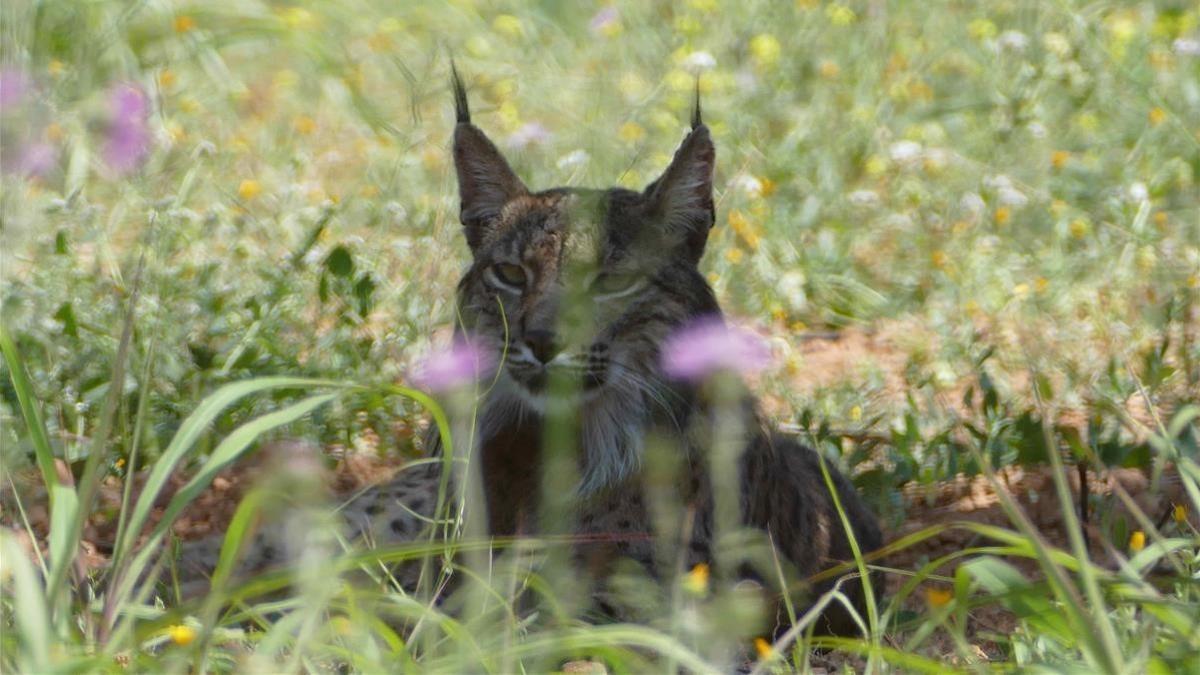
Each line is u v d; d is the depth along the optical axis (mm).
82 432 10812
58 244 12117
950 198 16062
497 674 5781
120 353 6105
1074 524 5570
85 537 10219
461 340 9031
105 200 14578
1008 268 14617
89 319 11820
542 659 6020
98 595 7809
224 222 13805
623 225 8711
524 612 8195
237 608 7840
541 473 8500
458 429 8523
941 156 16484
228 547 5797
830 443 11383
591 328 8391
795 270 14828
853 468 11023
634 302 8578
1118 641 6219
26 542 8875
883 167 16609
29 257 12305
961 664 7270
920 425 11992
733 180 14812
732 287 14289
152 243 12820
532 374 8375
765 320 13977
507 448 8656
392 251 13602
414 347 11992
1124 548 9273
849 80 19188
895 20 20719
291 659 5516
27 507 9414
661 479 8000
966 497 11258
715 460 7426
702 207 8977
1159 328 13117
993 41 19469
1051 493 11047
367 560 5949
